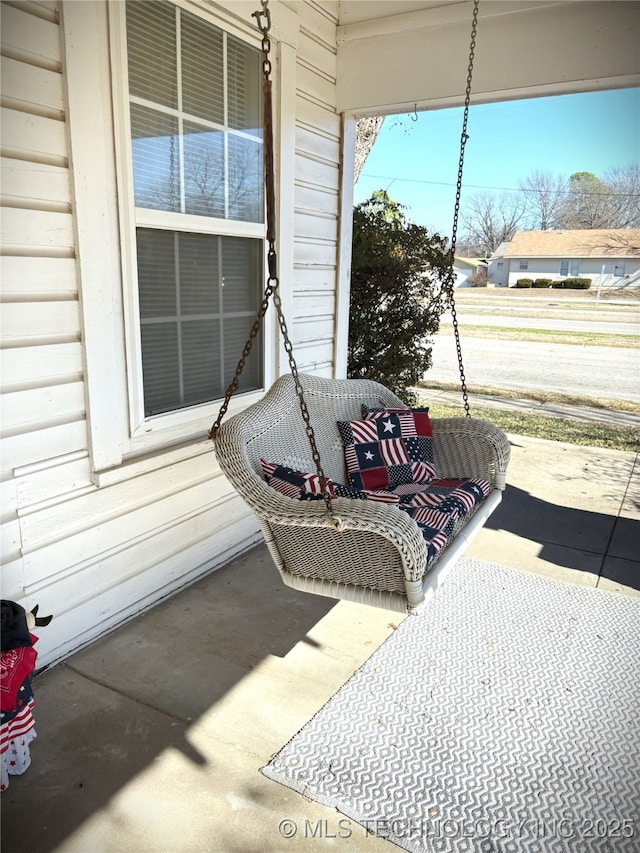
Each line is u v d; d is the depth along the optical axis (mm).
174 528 2771
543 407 7348
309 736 1902
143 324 2537
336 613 2658
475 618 2615
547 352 10305
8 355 1945
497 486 2730
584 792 1704
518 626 2555
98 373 2244
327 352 4070
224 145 2807
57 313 2084
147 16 2312
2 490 1983
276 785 1710
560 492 4312
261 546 3385
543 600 2775
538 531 3611
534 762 1812
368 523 1727
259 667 2258
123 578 2525
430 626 2549
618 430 6270
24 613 1711
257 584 2922
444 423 2891
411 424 2889
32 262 1977
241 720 1970
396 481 2742
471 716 2008
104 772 1742
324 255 3865
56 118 1988
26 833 1535
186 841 1526
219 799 1656
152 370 2629
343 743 1876
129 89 2271
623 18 2936
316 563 1998
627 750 1864
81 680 2162
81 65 2014
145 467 2535
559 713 2025
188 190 2639
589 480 4605
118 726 1931
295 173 3443
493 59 3256
